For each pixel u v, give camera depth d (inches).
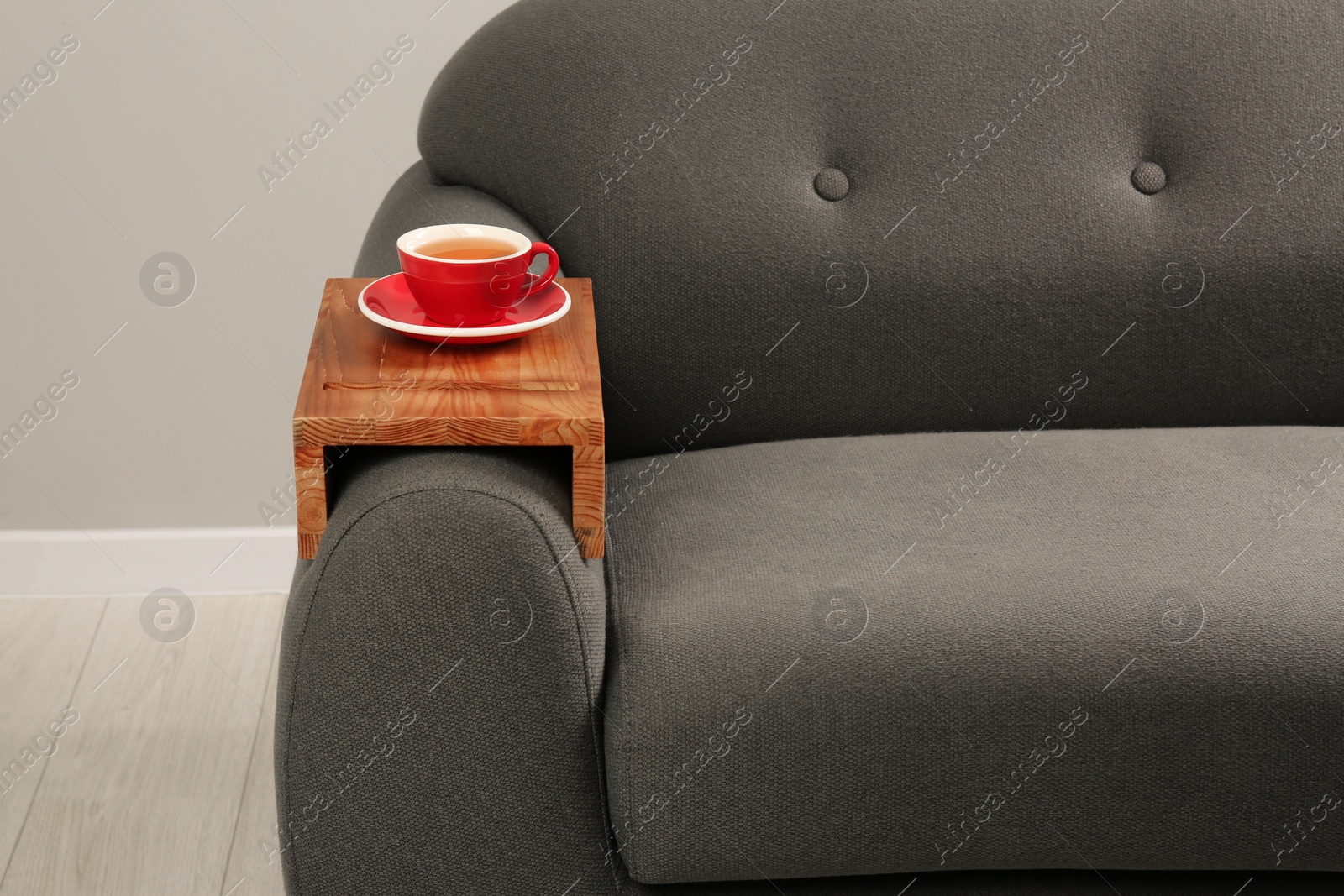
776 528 45.0
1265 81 55.2
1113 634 38.6
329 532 36.3
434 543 35.6
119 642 73.2
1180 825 38.8
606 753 38.4
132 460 77.4
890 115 54.9
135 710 66.7
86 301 73.5
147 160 71.5
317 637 36.7
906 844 38.5
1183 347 55.9
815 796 37.7
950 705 37.4
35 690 67.9
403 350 41.3
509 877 39.2
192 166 72.0
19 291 72.9
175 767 62.1
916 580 40.9
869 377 55.6
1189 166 55.4
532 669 37.1
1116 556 42.3
